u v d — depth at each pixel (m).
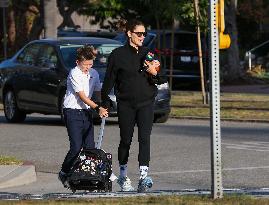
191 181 37.09
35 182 37.50
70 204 28.27
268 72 113.69
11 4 110.44
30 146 49.22
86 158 31.22
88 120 33.22
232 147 47.66
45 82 60.06
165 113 60.12
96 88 33.50
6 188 35.91
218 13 27.52
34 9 122.44
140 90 31.09
